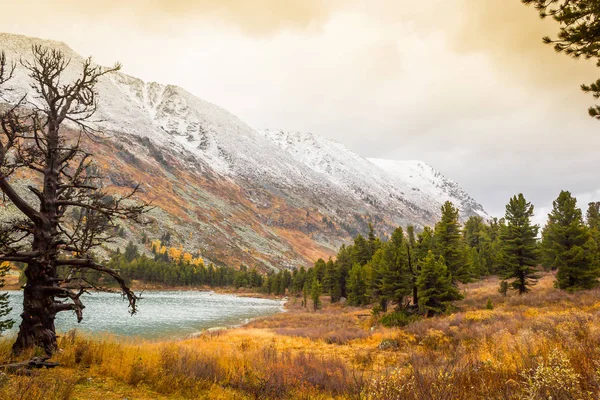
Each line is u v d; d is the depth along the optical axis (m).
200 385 8.59
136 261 137.25
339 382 8.99
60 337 11.00
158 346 12.37
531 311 22.59
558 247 34.50
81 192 10.70
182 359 10.17
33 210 9.38
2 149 8.98
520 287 37.06
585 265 32.28
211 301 96.81
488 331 15.80
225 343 21.95
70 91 10.80
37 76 10.16
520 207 37.97
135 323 43.28
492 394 4.50
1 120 8.91
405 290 38.28
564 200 35.59
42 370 7.93
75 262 10.07
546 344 8.09
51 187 9.97
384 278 40.47
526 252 37.28
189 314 58.78
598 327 10.17
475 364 6.70
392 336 19.66
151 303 78.69
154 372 8.59
